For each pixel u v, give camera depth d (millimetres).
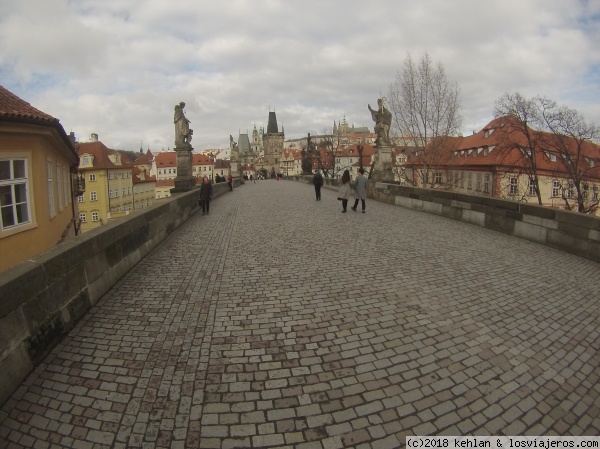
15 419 3014
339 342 4160
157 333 4371
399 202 17062
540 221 9102
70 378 3521
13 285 3414
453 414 3109
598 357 3955
